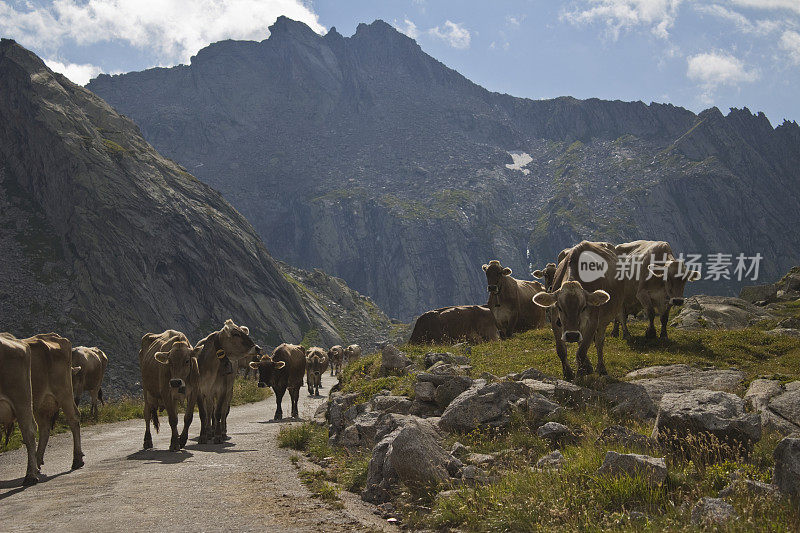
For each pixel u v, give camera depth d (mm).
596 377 13406
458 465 9141
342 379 19375
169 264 153375
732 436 8531
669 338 19641
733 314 28047
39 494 9398
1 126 167000
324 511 8148
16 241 142125
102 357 24719
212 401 15516
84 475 11016
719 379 13625
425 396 12812
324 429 16016
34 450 10578
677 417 8828
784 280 39656
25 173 159625
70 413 12227
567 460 8391
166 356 13680
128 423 22234
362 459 11086
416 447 8930
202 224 168625
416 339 25656
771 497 6562
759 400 11367
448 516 7477
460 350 19938
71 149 155375
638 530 6234
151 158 179625
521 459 9328
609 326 23953
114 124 183000
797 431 10125
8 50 176500
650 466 7406
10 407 10391
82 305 130250
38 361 11594
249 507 8234
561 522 6766
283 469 11344
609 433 9281
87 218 145375
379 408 13445
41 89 168500
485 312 25812
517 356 17719
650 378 14148
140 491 9195
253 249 181625
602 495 7102
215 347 15609
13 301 125375
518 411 11164
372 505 8883
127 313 135500
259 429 19031
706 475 7680
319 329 189000
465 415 11125
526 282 26188
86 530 7051
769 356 17438
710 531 6004
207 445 15094
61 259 140000
